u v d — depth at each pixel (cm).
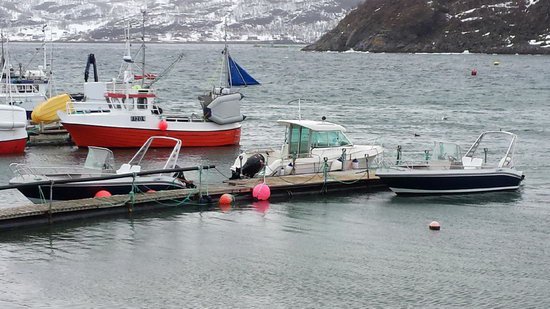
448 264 2559
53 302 2188
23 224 2884
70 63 16362
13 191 3503
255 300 2231
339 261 2573
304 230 2944
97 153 3369
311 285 2350
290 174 3688
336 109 7250
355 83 11138
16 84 5659
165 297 2239
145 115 4775
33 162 4316
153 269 2470
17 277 2375
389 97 8669
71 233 2841
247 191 3384
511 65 17275
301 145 3784
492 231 2969
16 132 4603
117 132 4728
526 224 3073
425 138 5319
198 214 3147
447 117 6606
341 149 3834
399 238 2856
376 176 3644
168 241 2770
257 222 3045
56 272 2425
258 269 2486
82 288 2297
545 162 4450
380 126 5953
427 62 18900
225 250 2677
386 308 2184
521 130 5797
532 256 2656
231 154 4684
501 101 8200
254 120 6316
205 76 12150
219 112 4909
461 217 3172
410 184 3500
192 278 2395
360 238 2847
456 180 3541
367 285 2356
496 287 2352
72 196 3219
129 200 3117
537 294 2298
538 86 10556
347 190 3612
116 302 2195
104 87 5169
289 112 6919
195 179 3850
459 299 2255
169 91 9031
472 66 16825
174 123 4816
